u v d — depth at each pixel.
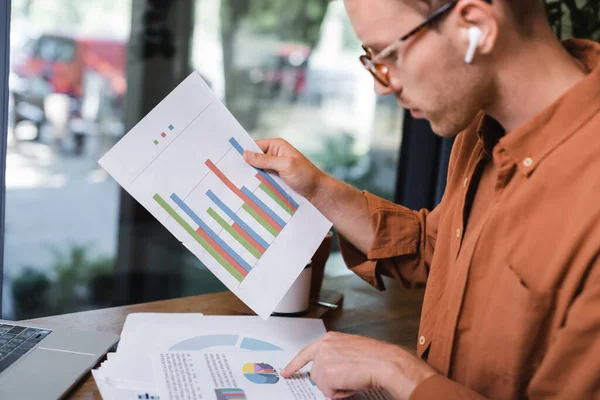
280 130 2.94
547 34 0.74
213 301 1.18
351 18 0.75
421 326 0.92
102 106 2.92
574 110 0.72
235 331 1.02
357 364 0.78
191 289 3.08
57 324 1.01
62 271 2.88
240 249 0.96
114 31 2.83
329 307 1.20
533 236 0.72
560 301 0.69
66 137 2.92
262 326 1.06
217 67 2.91
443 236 0.91
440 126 0.77
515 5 0.69
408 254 1.10
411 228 1.09
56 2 2.70
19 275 2.81
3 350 0.87
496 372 0.75
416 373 0.75
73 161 2.95
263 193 1.00
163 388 0.80
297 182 1.01
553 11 1.46
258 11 2.87
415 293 1.35
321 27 2.84
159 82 2.93
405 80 0.75
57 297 2.85
